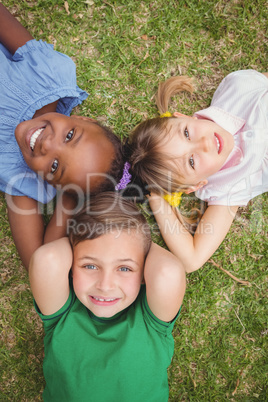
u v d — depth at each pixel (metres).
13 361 1.82
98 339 1.47
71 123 1.49
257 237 1.92
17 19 1.86
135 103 1.91
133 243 1.46
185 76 1.87
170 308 1.43
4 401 1.80
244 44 1.94
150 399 1.45
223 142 1.67
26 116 1.64
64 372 1.44
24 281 1.84
